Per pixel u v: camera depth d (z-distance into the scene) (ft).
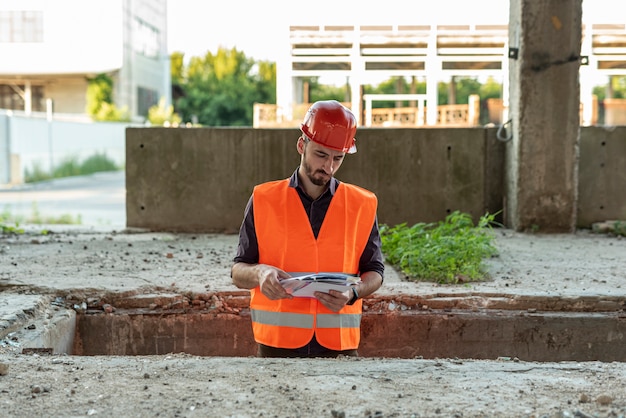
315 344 14.46
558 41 34.91
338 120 12.98
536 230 35.76
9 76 145.69
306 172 13.34
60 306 21.42
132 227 37.68
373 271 14.14
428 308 21.65
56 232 36.40
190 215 37.37
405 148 37.14
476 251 26.35
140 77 156.04
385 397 11.98
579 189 37.65
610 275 25.23
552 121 35.35
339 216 13.76
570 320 21.18
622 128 37.42
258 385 12.53
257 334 14.34
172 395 12.07
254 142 37.01
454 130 37.14
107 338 21.30
